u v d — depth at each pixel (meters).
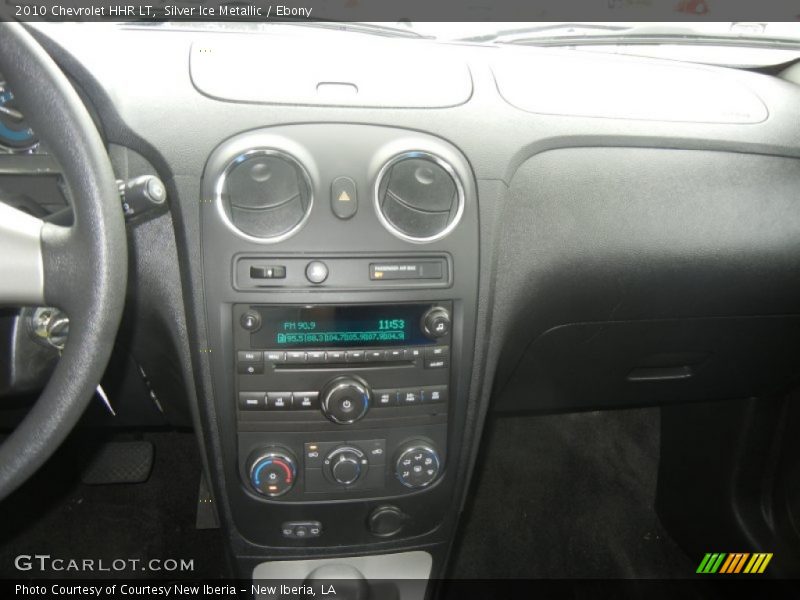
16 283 0.69
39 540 1.62
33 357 0.93
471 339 1.04
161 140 0.95
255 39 1.07
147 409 1.33
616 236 1.13
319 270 0.96
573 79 1.15
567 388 1.40
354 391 1.00
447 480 1.10
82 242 0.67
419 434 1.05
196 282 0.97
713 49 1.30
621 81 1.19
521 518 1.74
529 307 1.14
